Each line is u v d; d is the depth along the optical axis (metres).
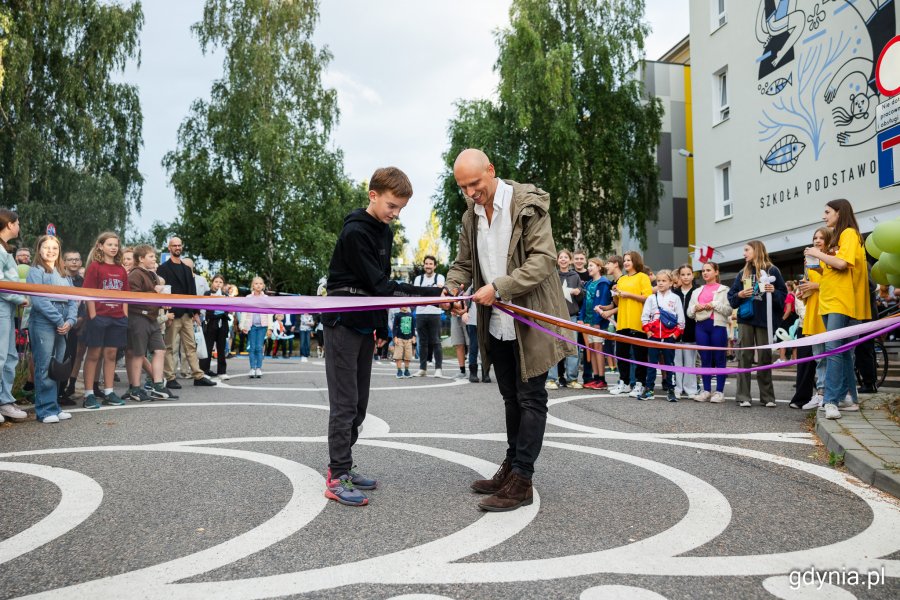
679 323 8.34
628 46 27.36
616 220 28.09
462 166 3.65
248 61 30.52
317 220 32.53
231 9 31.28
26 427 6.06
